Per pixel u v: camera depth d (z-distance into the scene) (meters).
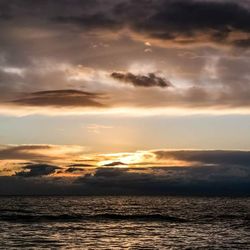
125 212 111.69
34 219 82.38
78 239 54.28
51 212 108.38
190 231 64.00
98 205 162.00
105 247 48.03
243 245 49.06
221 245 49.09
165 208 137.75
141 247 48.12
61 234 59.25
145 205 164.62
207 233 61.25
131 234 60.16
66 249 46.38
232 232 62.34
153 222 79.56
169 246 48.66
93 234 59.81
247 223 77.38
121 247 48.09
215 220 84.31
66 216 89.88
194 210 124.75
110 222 78.69
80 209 126.75
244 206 157.25
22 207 136.50
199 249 46.38
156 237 56.78
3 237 54.91
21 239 53.28
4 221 77.75
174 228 68.50
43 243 50.28
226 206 156.62
